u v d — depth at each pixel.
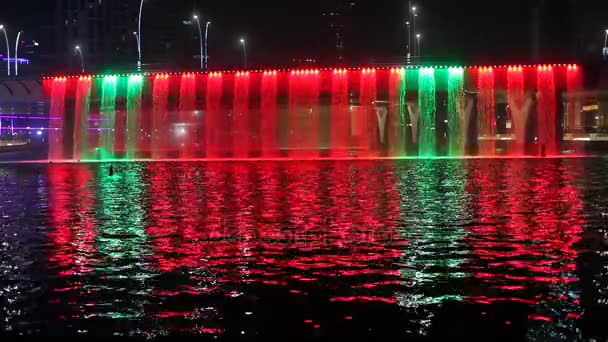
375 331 14.96
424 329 15.04
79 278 19.47
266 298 17.31
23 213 34.84
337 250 23.22
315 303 16.88
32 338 14.60
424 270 20.00
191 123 105.44
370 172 63.31
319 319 15.73
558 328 14.92
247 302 17.00
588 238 25.12
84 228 29.05
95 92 97.44
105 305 16.81
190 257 22.31
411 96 90.38
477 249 23.08
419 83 88.25
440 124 91.44
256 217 31.98
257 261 21.59
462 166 70.88
